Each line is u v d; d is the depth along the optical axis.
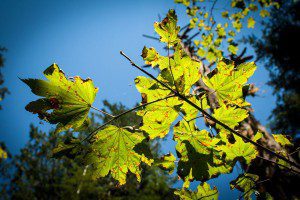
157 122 0.46
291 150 0.56
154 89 0.45
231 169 0.46
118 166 0.49
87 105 0.46
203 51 1.81
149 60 0.45
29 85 0.44
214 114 0.47
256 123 0.69
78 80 0.46
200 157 0.46
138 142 0.47
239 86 0.46
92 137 0.47
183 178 0.46
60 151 0.46
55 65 0.45
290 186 0.52
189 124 0.46
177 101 0.44
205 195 0.54
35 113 0.44
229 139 0.47
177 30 0.45
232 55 1.49
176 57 0.45
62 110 0.45
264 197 0.54
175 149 0.47
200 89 0.74
